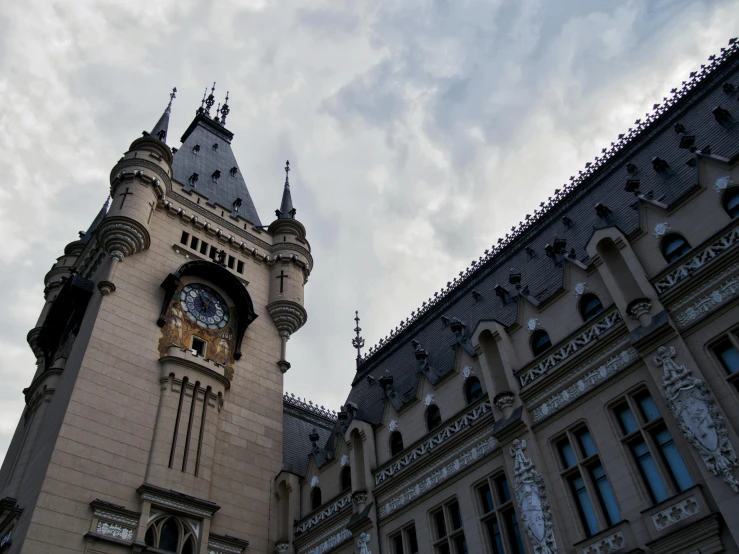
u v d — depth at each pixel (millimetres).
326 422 48156
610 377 23328
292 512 35344
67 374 34000
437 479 28500
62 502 27984
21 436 37281
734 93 29109
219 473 34531
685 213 23766
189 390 35312
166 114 49281
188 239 42625
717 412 19453
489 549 24953
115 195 39750
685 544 18891
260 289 45219
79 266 45062
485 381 27797
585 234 32062
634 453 21875
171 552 29812
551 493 23297
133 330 35312
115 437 31281
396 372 39312
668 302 22500
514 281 31641
